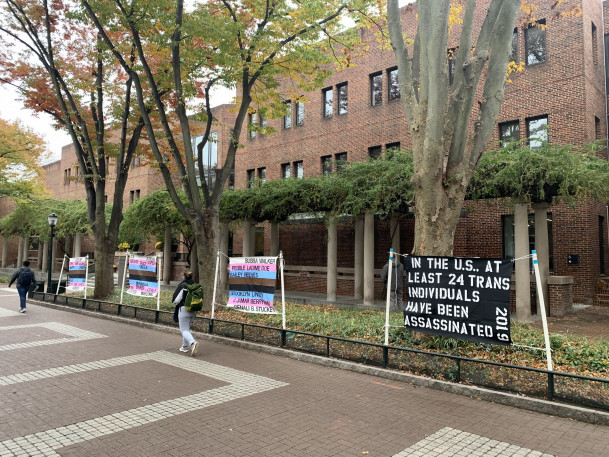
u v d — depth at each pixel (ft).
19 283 48.03
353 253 66.44
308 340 28.89
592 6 53.21
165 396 20.15
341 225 68.18
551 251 51.42
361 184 46.44
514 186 36.35
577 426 16.84
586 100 48.93
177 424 16.80
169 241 79.77
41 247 124.67
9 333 35.81
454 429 16.47
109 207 96.84
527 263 38.83
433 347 25.09
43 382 22.25
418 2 26.76
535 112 52.01
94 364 25.91
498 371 21.15
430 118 25.64
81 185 132.77
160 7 38.24
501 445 15.08
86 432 16.01
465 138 26.30
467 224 55.77
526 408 18.74
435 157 25.82
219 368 25.29
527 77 52.95
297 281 69.10
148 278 41.63
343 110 70.85
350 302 51.90
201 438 15.53
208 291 42.42
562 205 50.47
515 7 25.39
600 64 55.31
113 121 59.98
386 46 41.60
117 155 57.21
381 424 16.93
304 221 72.95
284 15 38.88
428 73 26.21
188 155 41.83
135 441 15.26
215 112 95.61
